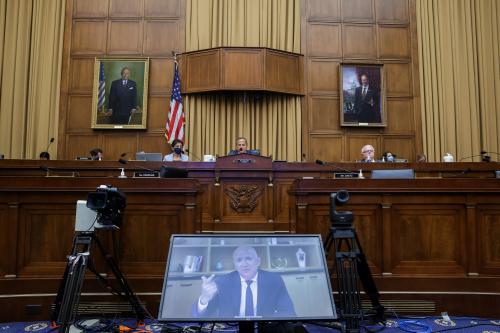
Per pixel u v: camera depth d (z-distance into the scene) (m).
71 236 3.31
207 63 7.96
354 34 8.66
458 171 6.13
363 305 3.27
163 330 2.89
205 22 8.40
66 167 5.68
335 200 2.92
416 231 3.44
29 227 3.30
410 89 8.59
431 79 8.54
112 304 3.22
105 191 2.78
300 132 8.29
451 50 8.53
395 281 3.33
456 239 3.43
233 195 5.29
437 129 8.38
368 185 3.45
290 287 2.22
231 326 3.03
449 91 8.45
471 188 3.43
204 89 7.91
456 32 8.55
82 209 2.91
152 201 3.37
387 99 8.55
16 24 8.24
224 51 7.81
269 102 8.29
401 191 3.43
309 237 2.40
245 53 7.83
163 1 8.56
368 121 8.39
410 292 3.31
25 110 8.12
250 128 8.23
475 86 8.48
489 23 8.59
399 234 3.44
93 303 3.22
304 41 8.55
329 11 8.68
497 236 3.43
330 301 2.19
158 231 3.36
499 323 3.11
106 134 8.30
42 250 3.29
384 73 8.51
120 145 8.28
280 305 2.16
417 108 8.52
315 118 8.41
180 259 2.27
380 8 8.72
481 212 3.46
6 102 8.04
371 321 3.04
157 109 8.36
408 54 8.66
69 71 8.38
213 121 8.20
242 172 5.34
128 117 8.25
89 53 8.42
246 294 2.18
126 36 8.49
